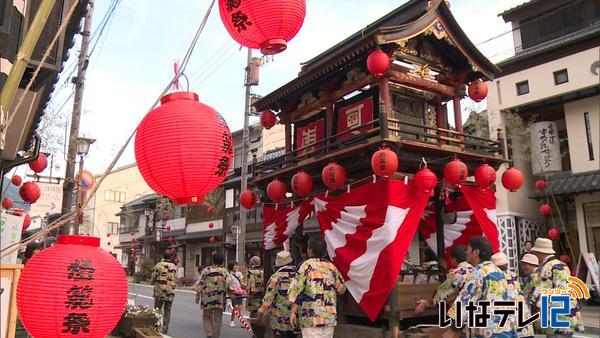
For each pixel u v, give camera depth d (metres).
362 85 8.93
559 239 19.33
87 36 13.89
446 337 5.43
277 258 8.41
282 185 9.91
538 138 19.28
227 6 4.25
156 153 3.70
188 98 4.00
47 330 3.21
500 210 19.23
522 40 21.06
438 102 9.77
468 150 8.89
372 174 8.70
